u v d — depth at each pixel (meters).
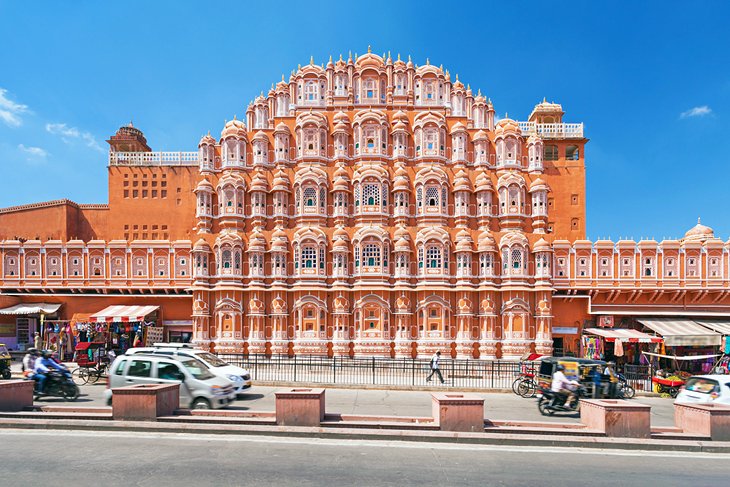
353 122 47.31
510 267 43.09
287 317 43.56
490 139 48.22
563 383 20.48
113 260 44.41
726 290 42.12
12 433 14.61
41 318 42.00
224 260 43.59
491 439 14.44
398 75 48.69
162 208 51.75
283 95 49.25
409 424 15.20
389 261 43.78
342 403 23.14
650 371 32.34
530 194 46.47
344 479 11.05
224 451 12.98
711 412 14.88
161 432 14.81
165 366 18.70
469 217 45.78
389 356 42.22
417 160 46.91
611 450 14.09
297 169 46.59
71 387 22.08
